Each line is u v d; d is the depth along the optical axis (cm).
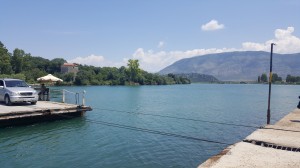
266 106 4081
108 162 1199
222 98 5884
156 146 1490
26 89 2303
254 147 920
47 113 2005
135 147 1455
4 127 1898
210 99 5500
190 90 10381
